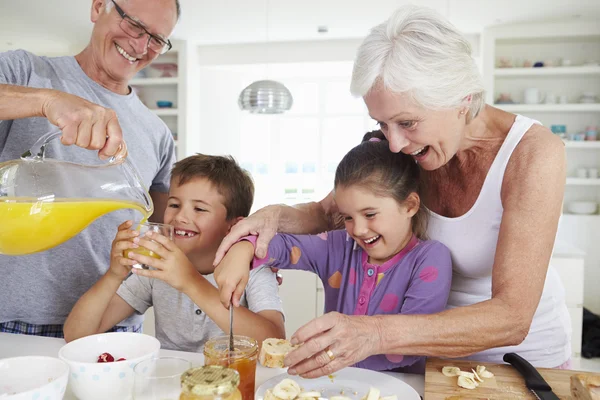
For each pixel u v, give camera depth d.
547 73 4.24
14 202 0.81
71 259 1.40
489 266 1.12
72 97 0.87
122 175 0.92
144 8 1.39
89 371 0.79
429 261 1.10
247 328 1.14
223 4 4.00
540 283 0.90
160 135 1.65
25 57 1.40
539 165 0.94
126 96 1.54
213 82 5.38
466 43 0.93
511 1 3.79
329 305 1.28
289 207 1.29
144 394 0.66
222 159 1.47
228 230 1.42
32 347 1.10
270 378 0.92
